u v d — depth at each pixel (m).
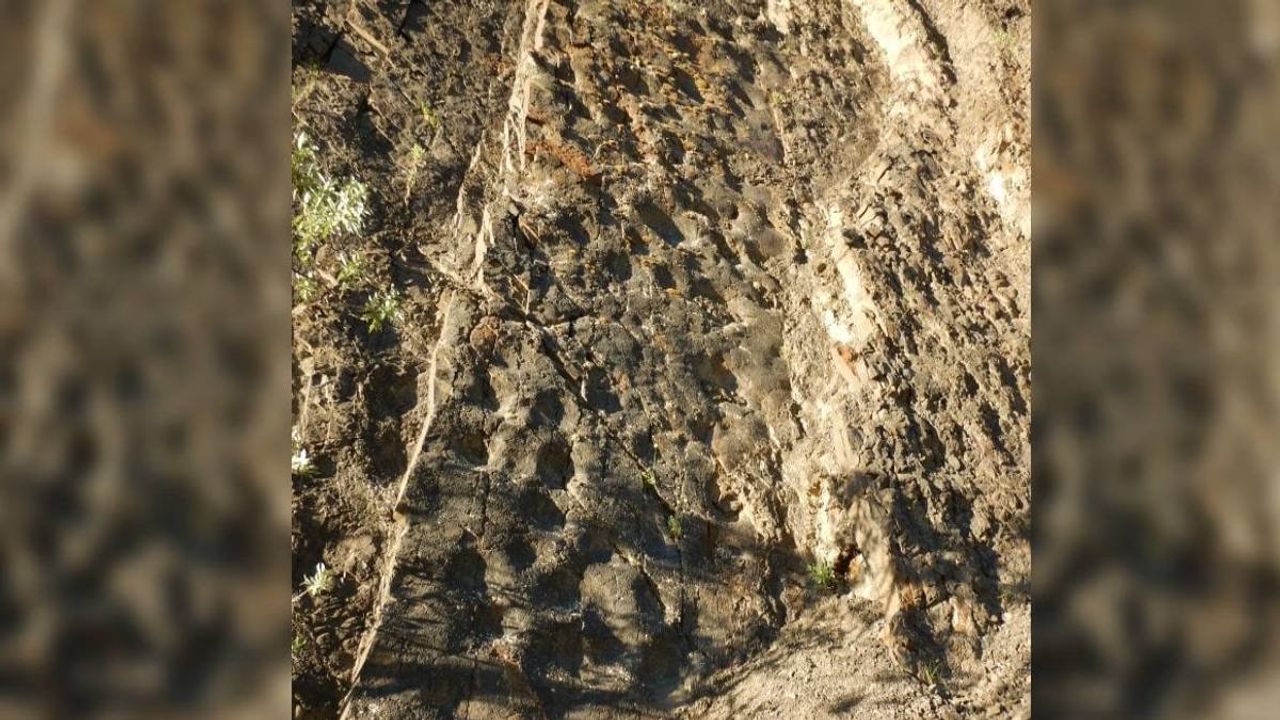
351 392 3.62
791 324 4.70
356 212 3.79
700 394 4.29
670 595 3.66
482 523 3.49
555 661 3.36
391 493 3.46
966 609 3.89
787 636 3.73
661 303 4.49
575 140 4.86
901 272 4.96
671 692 3.46
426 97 4.77
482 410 3.76
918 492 4.15
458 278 4.17
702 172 5.12
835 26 6.42
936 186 5.55
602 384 4.11
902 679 3.61
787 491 4.14
